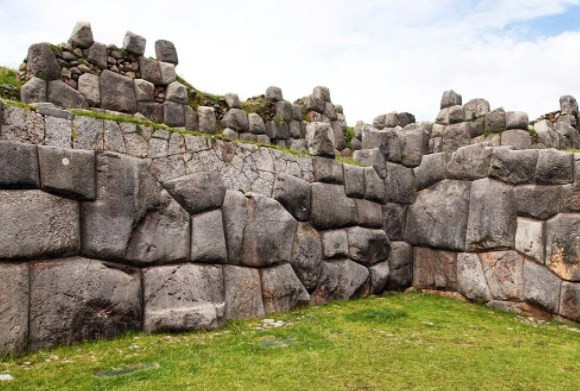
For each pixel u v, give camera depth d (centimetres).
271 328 649
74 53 1027
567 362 545
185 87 1187
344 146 1606
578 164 749
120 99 1079
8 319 496
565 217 751
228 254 701
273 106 1471
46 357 502
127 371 475
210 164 707
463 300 866
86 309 552
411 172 980
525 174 802
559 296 744
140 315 597
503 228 816
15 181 518
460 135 1111
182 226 652
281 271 754
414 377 475
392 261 934
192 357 514
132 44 1116
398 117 1309
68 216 553
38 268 527
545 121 1130
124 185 601
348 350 550
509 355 562
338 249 848
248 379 456
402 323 698
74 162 562
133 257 602
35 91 947
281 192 781
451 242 891
